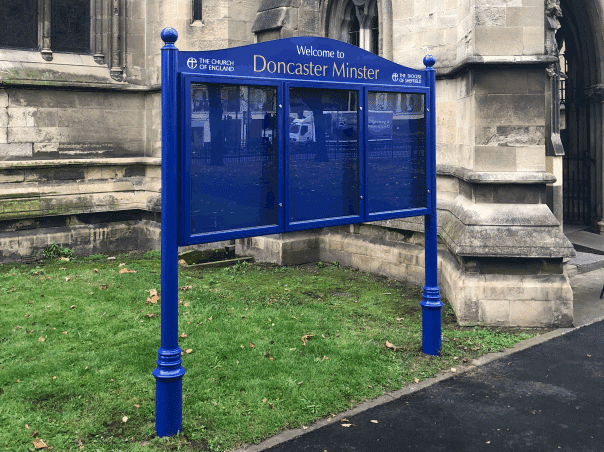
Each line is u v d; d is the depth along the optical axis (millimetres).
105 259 11648
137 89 12594
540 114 7688
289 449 4484
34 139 11461
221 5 11789
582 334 7188
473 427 4836
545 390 5547
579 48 14727
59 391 5387
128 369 5875
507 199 7770
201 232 4746
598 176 14266
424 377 5840
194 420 4871
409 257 9781
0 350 6328
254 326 7207
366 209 5980
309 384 5535
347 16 11719
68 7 12016
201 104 4684
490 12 7648
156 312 7688
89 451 4402
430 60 6414
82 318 7410
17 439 4531
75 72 11898
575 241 13242
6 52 11281
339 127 5770
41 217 11508
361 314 8023
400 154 6238
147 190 12750
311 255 11633
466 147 8297
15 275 9633
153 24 12523
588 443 4570
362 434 4719
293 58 5301
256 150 5078
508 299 7480
